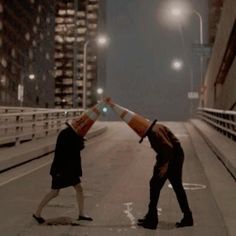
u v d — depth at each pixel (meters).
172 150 7.55
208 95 48.62
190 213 7.83
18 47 119.31
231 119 23.09
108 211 8.99
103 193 10.93
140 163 16.78
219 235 7.28
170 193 10.83
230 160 13.76
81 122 7.90
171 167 7.57
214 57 39.94
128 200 10.09
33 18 133.25
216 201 9.59
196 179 13.07
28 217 8.51
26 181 12.62
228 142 20.19
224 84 36.69
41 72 139.50
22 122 20.89
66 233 7.41
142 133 7.58
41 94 138.38
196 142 25.03
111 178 13.28
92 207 9.36
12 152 16.36
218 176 13.00
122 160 17.70
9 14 112.44
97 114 7.93
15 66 116.56
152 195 7.62
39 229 7.67
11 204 9.70
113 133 32.28
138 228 7.70
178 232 7.45
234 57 30.19
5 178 13.09
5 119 21.17
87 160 17.66
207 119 35.22
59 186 7.90
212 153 19.33
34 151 17.33
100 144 24.41
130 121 7.66
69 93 185.50
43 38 143.50
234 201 9.55
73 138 7.87
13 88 114.31
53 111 24.12
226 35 30.08
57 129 25.53
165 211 9.02
